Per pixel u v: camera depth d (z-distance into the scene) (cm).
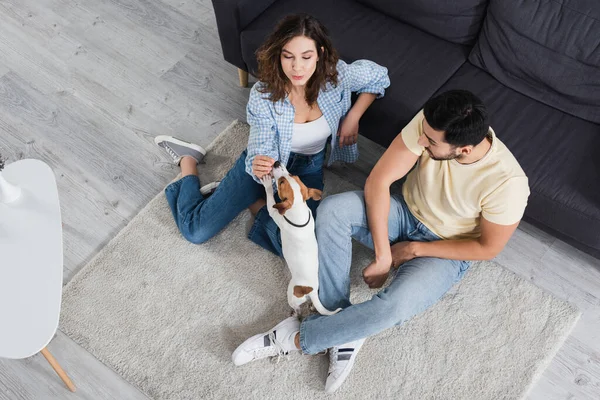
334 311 194
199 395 196
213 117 261
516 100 215
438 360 203
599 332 209
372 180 189
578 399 197
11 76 272
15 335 165
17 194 187
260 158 195
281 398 196
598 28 195
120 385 198
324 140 211
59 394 196
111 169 246
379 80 207
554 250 225
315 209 216
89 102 264
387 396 196
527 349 204
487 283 217
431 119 153
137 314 211
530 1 204
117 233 230
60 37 286
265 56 181
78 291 216
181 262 222
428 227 196
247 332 208
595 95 202
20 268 175
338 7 238
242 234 228
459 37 228
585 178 194
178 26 290
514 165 167
